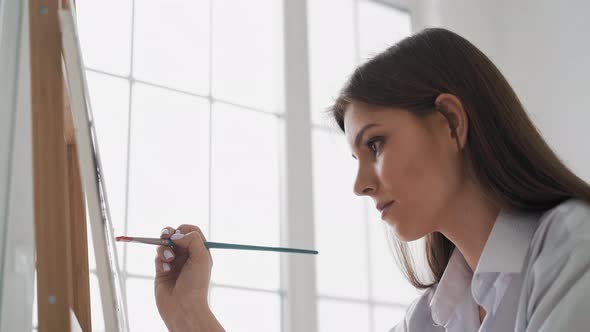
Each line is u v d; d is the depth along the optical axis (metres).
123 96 2.53
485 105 1.20
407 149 1.19
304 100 2.91
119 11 2.61
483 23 3.36
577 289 1.01
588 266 1.04
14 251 1.03
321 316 2.74
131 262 2.38
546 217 1.15
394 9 3.36
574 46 3.18
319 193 2.89
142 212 2.46
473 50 1.24
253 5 2.94
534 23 3.32
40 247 0.95
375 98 1.21
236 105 2.78
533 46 3.31
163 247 1.34
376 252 2.95
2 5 1.08
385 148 1.20
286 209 2.74
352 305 2.83
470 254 1.25
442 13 3.33
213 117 2.71
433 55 1.23
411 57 1.23
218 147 2.69
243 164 2.72
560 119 3.17
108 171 2.42
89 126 0.98
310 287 2.70
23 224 1.09
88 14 2.54
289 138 2.82
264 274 2.63
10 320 1.00
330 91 3.06
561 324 1.00
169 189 2.53
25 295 1.07
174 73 2.68
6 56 1.08
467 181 1.21
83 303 1.25
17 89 1.09
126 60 2.57
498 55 3.36
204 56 2.76
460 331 1.32
